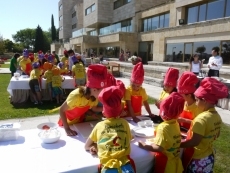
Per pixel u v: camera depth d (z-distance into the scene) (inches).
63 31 2411.4
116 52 1186.0
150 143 87.0
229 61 565.0
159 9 906.7
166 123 81.2
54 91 306.5
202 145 87.4
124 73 679.1
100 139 74.1
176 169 81.5
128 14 1177.4
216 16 645.3
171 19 832.3
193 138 84.4
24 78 331.3
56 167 71.2
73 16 2336.4
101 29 1371.8
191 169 90.0
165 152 80.2
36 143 88.7
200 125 84.0
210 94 85.7
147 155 82.0
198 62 389.7
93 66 92.3
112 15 1413.6
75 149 84.3
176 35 761.6
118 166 69.4
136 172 81.4
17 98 312.3
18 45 2997.0
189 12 761.0
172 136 79.1
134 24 1106.7
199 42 666.8
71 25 2433.6
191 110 107.7
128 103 126.4
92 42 1348.4
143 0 1092.5
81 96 95.6
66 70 373.7
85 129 104.0
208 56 636.7
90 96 95.7
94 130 79.3
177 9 794.2
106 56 1321.4
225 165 144.3
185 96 107.1
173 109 78.1
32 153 80.4
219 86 86.3
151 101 332.5
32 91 300.5
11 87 305.3
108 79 103.0
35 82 298.2
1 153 79.8
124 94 125.8
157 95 382.9
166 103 79.3
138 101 130.1
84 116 113.6
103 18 1406.3
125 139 74.2
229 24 553.0
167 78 124.0
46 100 328.8
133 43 1061.8
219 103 303.0
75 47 1718.8
